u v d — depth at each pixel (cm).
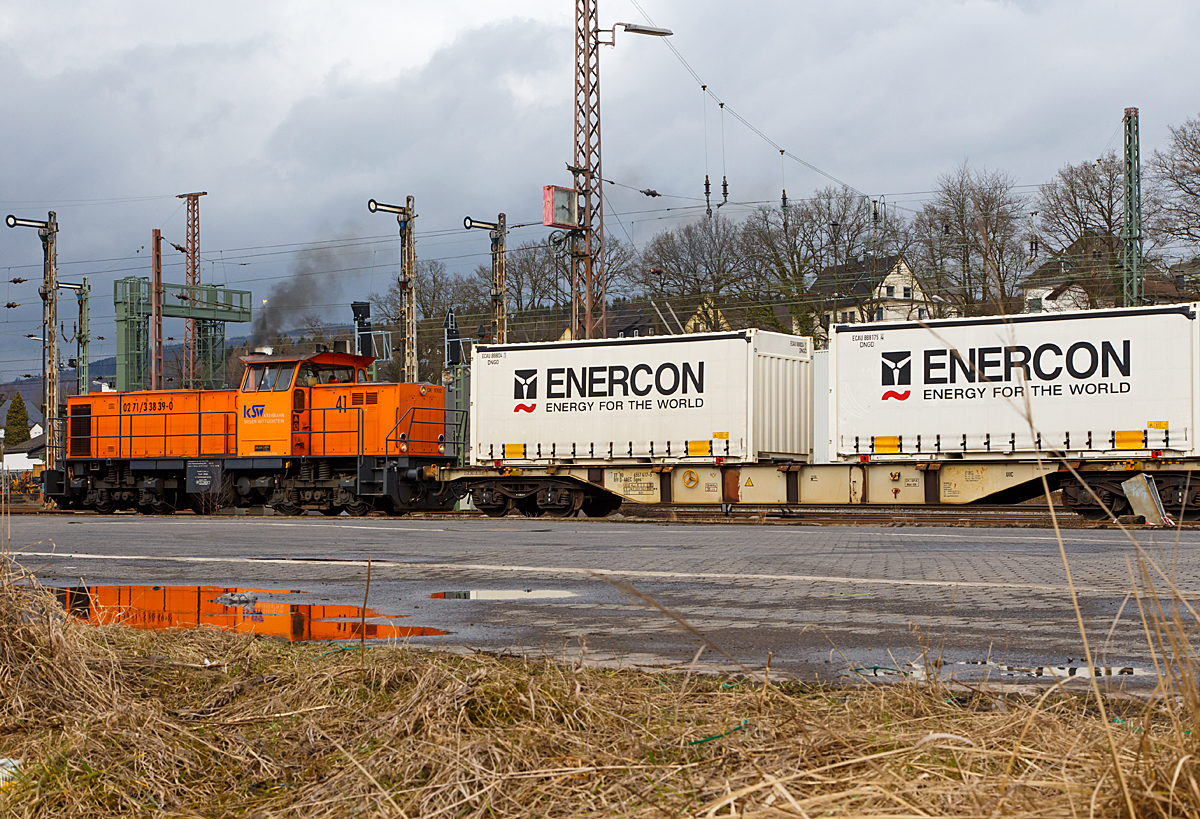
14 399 8019
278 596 859
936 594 812
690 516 2222
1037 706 326
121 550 1317
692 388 2241
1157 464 1889
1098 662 539
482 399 2412
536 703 380
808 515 2111
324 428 2520
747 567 1038
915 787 263
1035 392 1959
